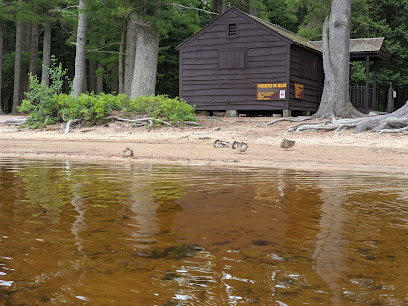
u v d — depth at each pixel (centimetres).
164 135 1828
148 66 2400
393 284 219
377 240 304
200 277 227
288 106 2369
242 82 2459
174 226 343
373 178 674
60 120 2191
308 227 341
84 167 810
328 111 2128
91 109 2078
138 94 2398
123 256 262
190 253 270
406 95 4769
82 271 235
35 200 453
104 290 208
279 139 1667
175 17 2591
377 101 4919
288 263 253
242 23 2447
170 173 718
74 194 494
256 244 292
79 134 1927
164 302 195
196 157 1050
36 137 1892
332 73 2134
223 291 208
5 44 5156
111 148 1351
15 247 279
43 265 244
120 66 3206
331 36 2141
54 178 638
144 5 2320
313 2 2409
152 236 311
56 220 360
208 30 2528
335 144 1509
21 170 747
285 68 2364
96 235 312
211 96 2536
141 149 1313
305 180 639
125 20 2919
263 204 440
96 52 3553
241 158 1031
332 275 231
